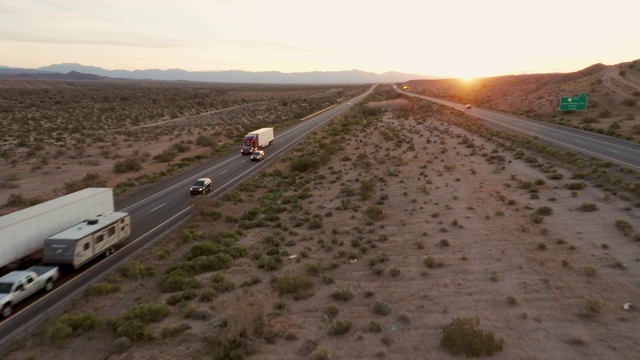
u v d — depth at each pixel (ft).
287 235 91.25
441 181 129.90
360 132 275.59
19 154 218.18
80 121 370.32
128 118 418.31
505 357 42.60
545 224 83.61
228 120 429.38
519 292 56.90
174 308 59.77
